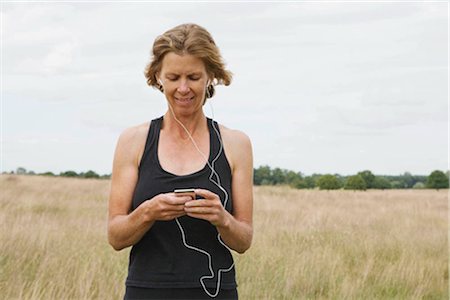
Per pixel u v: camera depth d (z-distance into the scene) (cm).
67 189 2566
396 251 1124
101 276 785
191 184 289
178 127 295
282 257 975
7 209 1510
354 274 938
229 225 278
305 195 2719
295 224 1462
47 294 711
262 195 2545
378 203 2286
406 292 852
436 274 944
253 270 865
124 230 280
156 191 288
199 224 289
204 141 296
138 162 295
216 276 291
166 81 284
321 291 833
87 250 952
